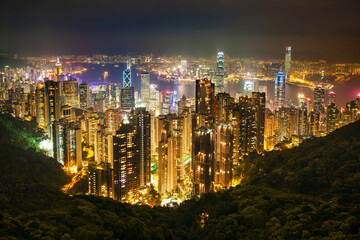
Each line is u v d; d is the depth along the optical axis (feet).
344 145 342.03
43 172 466.70
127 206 329.31
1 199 334.85
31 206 337.93
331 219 236.43
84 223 261.44
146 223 294.25
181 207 345.31
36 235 231.09
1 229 238.07
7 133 518.37
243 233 252.83
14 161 442.09
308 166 348.38
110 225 265.54
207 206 330.54
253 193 325.83
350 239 200.34
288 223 239.71
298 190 334.44
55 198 371.97
